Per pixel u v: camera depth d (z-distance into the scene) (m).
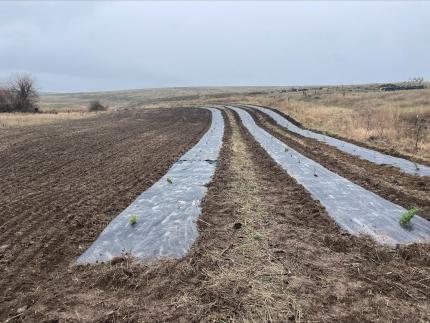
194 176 10.44
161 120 31.86
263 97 68.50
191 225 6.64
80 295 4.52
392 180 9.98
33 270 5.13
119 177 10.42
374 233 6.30
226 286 4.55
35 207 7.75
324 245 5.81
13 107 42.25
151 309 4.19
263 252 5.50
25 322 4.02
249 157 13.48
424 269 5.08
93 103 54.72
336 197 8.31
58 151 15.01
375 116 24.08
